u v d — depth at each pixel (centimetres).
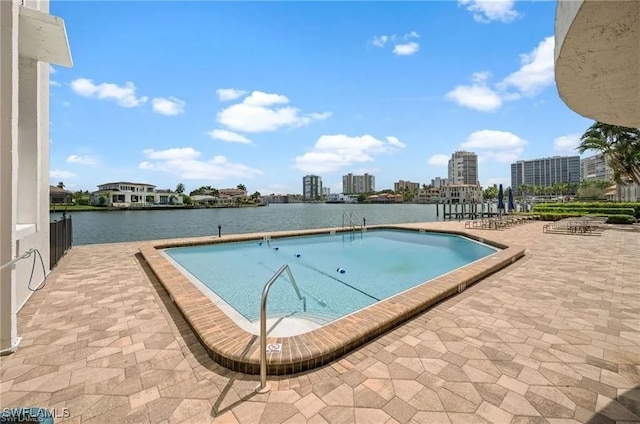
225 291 567
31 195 485
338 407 207
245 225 2898
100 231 2388
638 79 228
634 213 1720
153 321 352
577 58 202
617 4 150
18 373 248
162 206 6856
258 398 217
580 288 476
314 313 452
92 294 453
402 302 374
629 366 254
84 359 269
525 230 1320
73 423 193
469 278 487
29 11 372
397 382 234
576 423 192
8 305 281
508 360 265
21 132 478
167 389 227
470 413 200
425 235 1308
